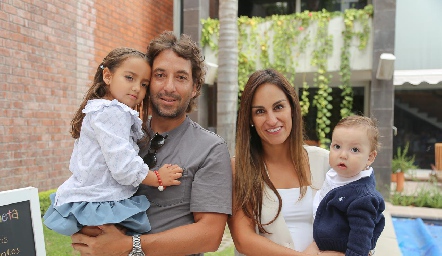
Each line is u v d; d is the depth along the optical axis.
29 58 5.43
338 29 8.06
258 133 2.10
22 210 2.07
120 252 1.81
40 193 5.25
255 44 8.48
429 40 9.10
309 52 8.26
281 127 2.04
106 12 7.14
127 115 1.94
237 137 2.12
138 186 1.98
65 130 6.14
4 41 5.02
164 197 1.94
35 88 5.54
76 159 1.96
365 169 2.00
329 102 9.60
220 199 1.95
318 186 2.17
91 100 2.02
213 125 9.69
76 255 3.93
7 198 2.01
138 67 2.01
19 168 5.29
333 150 1.98
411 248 5.73
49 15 5.77
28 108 5.43
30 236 2.08
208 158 1.98
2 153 5.03
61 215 1.85
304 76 8.58
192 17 8.59
